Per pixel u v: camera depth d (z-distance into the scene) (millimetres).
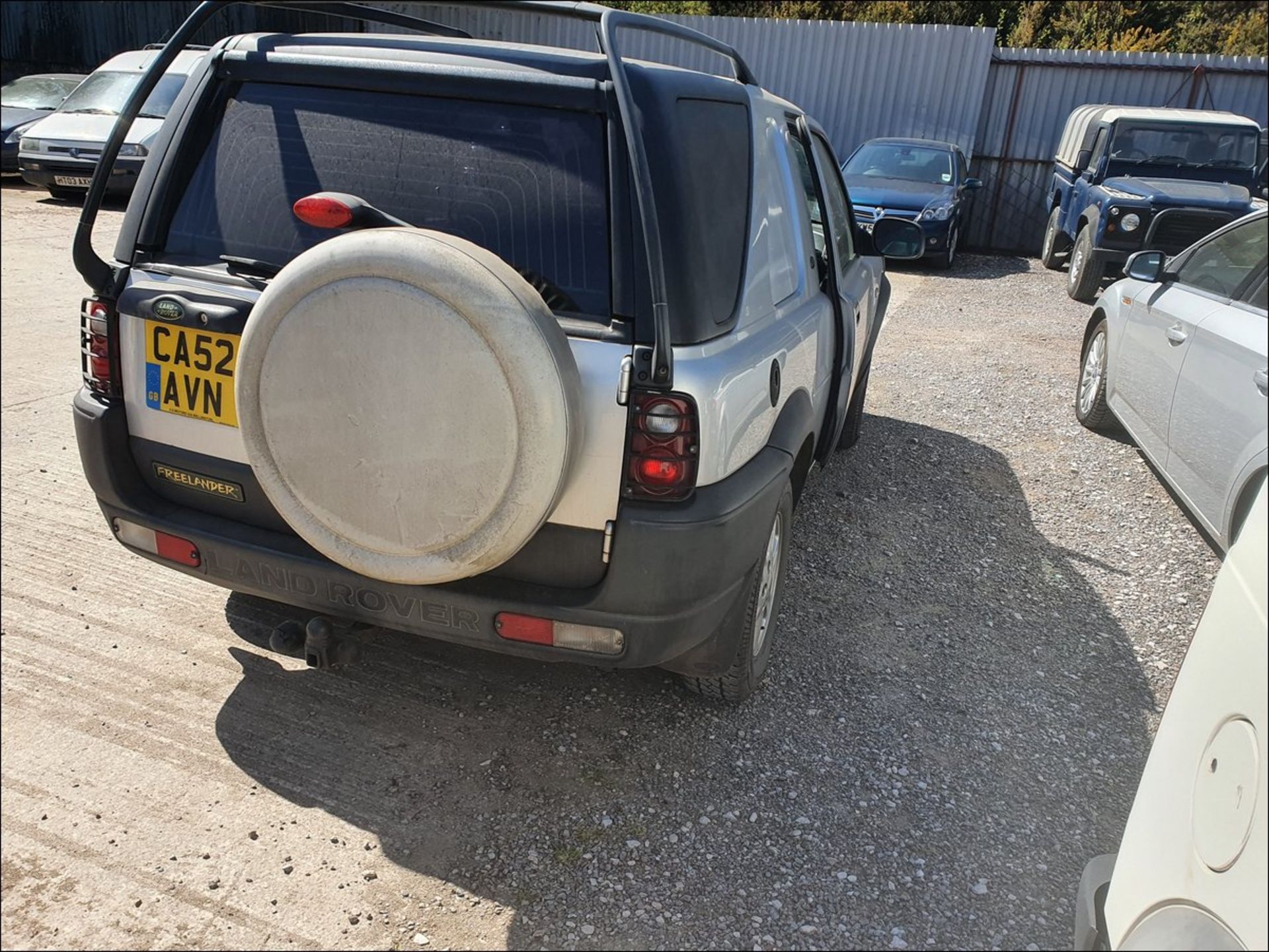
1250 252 4629
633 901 2447
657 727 3129
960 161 13984
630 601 2473
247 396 2377
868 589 4219
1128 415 5715
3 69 19953
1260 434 3938
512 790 2797
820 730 3191
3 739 2840
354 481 2357
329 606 2672
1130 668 3752
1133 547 4836
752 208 2996
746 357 2664
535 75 2555
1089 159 12805
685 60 16281
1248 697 1776
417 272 2172
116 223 11781
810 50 15766
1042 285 12727
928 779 2998
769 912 2445
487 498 2287
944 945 2393
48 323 7422
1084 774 3094
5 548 3920
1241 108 15008
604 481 2418
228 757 2844
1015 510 5227
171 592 3680
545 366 2195
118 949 2217
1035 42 22781
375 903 2389
